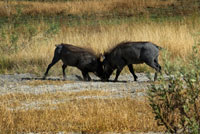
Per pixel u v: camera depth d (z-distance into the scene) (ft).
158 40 204.03
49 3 424.05
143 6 384.06
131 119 87.45
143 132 82.02
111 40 206.69
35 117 90.94
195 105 74.18
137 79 154.40
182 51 185.68
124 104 99.96
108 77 154.81
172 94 75.10
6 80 151.43
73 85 136.56
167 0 396.37
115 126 84.23
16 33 221.46
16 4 405.18
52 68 171.94
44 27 276.21
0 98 115.96
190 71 75.56
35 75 163.84
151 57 147.23
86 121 86.79
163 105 77.05
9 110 98.17
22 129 83.92
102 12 373.61
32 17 359.25
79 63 152.25
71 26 307.78
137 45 148.46
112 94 117.70
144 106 98.17
